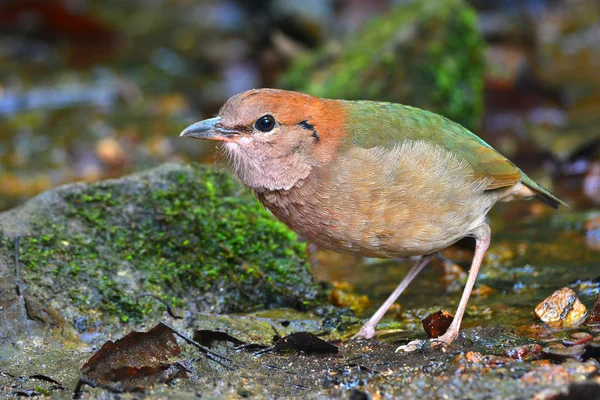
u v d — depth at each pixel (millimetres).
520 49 22812
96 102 20375
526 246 12391
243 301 10406
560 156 16125
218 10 26906
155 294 9953
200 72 22875
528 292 10617
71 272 9789
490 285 11047
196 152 17703
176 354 8508
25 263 9680
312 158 9086
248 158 9227
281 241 10922
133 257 10281
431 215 9211
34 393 7891
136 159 17344
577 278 10773
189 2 28094
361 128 9219
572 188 15352
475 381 7312
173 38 25188
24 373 8391
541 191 10508
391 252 9469
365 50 17594
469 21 17438
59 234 10141
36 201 10430
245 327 9742
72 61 23250
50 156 17391
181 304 10047
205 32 25453
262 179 9281
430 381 7461
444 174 9172
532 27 23484
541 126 18672
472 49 17531
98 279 9852
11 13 24188
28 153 17531
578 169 15812
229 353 8852
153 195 10766
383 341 9359
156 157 17406
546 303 9500
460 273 11523
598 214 13375
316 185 9078
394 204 9039
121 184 10781
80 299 9586
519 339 8742
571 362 7477
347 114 9336
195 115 19844
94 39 24875
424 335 9555
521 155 17109
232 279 10445
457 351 8562
